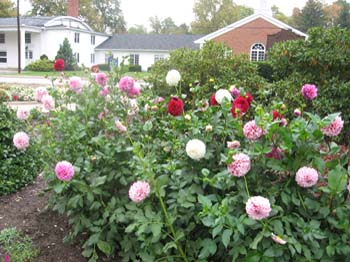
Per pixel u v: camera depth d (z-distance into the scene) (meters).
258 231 1.98
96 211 2.56
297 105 4.66
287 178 2.08
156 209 2.29
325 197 2.02
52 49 31.91
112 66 2.98
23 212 3.28
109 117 2.82
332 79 5.48
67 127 2.64
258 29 25.61
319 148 2.07
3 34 31.19
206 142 2.28
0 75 22.62
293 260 1.96
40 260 2.57
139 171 2.12
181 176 2.26
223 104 2.32
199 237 2.28
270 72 10.91
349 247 1.96
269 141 2.04
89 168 2.45
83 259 2.59
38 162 4.07
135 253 2.43
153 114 2.87
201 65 6.36
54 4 51.06
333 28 5.80
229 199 1.97
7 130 3.78
